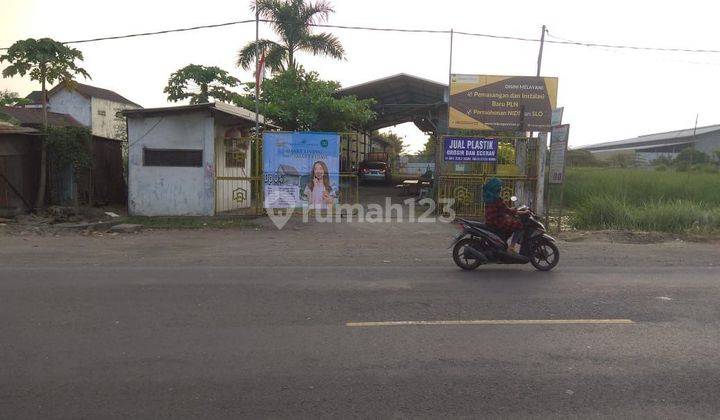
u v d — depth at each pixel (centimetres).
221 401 389
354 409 379
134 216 1548
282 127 2375
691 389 416
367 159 3238
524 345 507
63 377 427
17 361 458
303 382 421
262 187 1549
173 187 1565
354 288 725
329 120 2373
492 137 1605
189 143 1552
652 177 2422
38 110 3234
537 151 1611
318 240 1193
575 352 490
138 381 421
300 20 2478
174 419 363
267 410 377
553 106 1689
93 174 1702
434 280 781
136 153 1557
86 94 3753
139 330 539
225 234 1276
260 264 901
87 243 1123
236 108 1658
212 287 723
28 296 666
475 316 597
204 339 515
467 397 398
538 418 368
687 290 726
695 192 1941
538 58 2023
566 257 995
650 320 587
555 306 641
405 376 434
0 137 1445
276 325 559
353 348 495
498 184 858
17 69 1464
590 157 5947
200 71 2644
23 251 1012
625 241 1227
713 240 1242
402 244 1141
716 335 539
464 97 1698
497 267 888
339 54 2570
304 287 729
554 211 1845
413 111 3216
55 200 1606
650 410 381
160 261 923
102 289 706
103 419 363
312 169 1546
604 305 647
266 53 2481
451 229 1366
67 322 563
